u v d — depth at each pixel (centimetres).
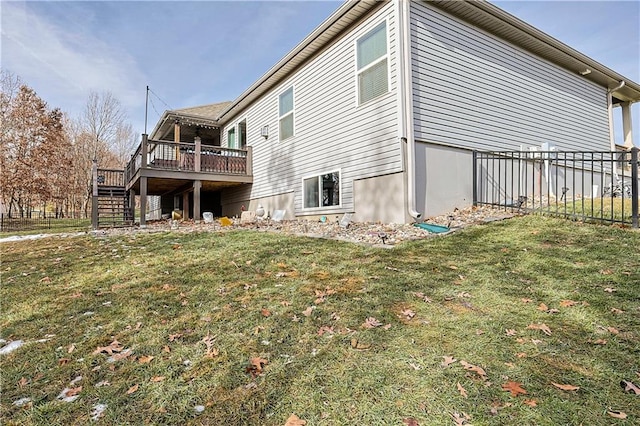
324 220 855
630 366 204
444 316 278
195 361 237
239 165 1214
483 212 668
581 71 1007
